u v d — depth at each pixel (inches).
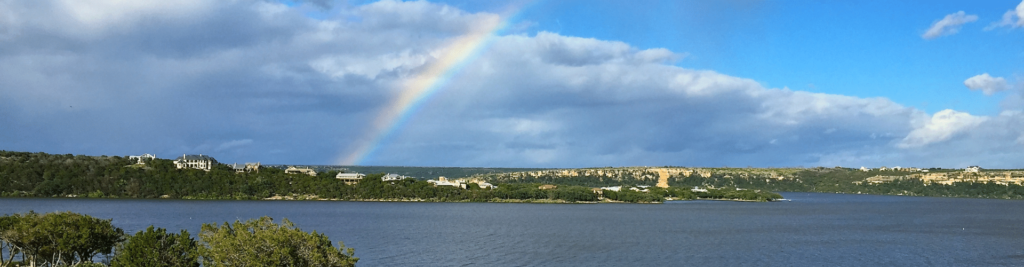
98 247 3971.5
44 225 3818.9
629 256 6948.8
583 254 7057.1
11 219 3976.4
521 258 6663.4
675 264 6407.5
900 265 6446.9
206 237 3577.8
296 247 3309.5
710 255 7116.1
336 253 3339.1
